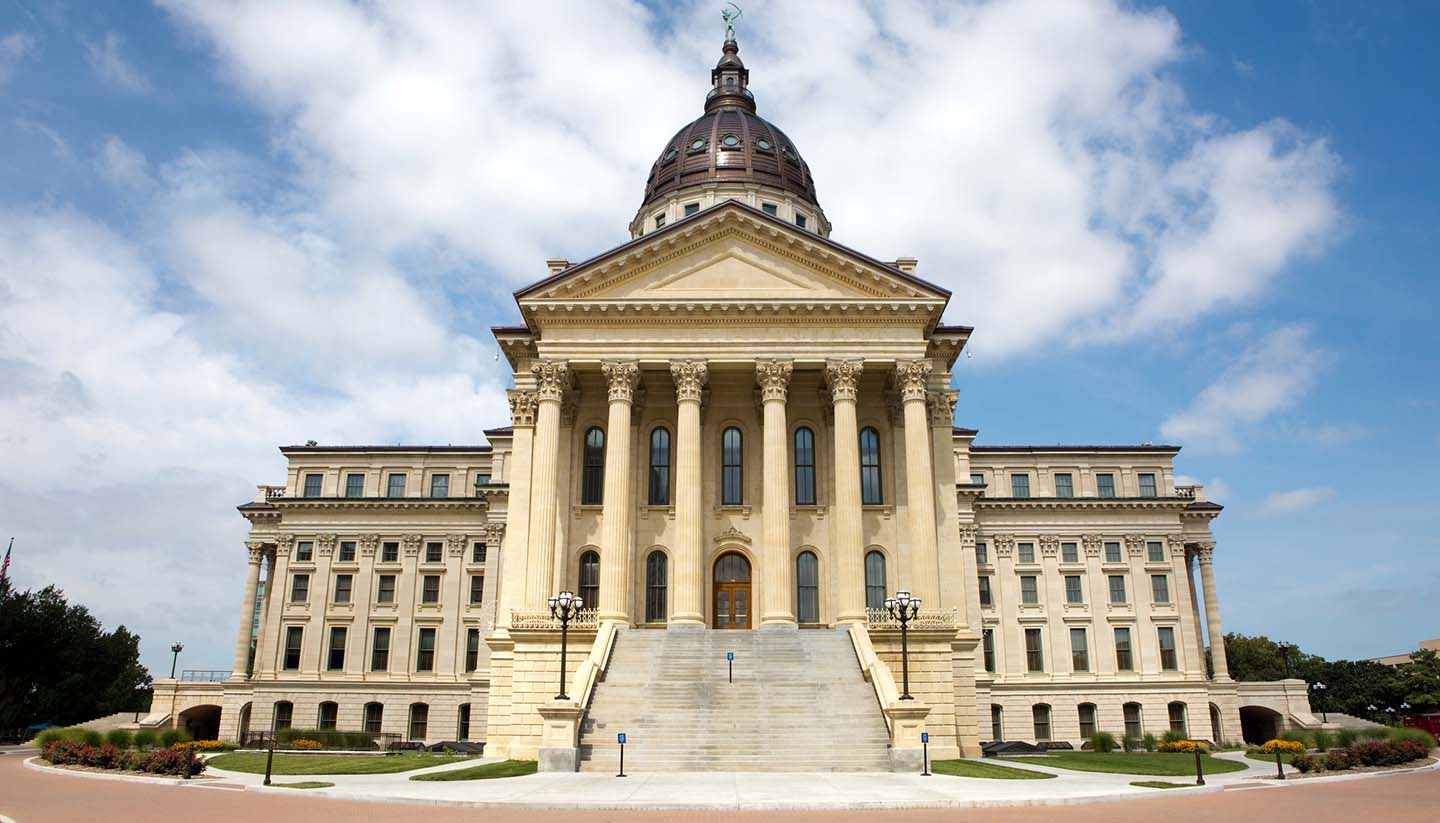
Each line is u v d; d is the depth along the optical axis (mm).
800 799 25031
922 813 23281
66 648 93875
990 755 48781
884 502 51719
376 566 82562
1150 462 87750
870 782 30531
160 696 81938
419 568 82438
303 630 81062
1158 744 69562
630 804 24188
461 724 79000
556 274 51219
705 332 49938
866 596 50094
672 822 21609
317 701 79312
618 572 46906
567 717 35125
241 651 82625
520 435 52062
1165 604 83125
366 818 21594
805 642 43781
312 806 24422
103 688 98438
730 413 53188
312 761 40750
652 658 42281
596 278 50344
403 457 86500
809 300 49656
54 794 27188
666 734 36375
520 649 45188
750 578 51094
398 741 74750
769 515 47719
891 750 34844
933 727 43812
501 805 24578
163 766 34031
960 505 80688
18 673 91562
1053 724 80000
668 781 30844
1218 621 84812
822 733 36375
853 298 49906
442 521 83188
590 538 50938
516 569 49781
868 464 52625
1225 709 81375
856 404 50625
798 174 78250
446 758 43188
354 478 86500
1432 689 108062
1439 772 37531
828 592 50156
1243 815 22641
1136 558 84000
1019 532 84500
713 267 50656
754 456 52562
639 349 49750
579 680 38750
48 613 92750
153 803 24781
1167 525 84688
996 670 81438
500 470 83812
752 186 74125
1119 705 80312
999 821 21328
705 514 51625
